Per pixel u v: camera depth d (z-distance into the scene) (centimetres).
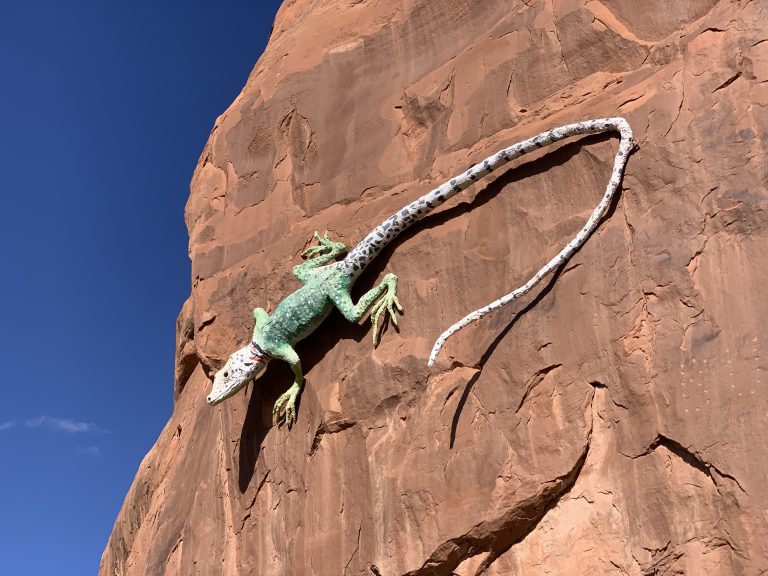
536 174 677
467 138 754
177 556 871
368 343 738
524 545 603
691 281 570
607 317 599
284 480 758
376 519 671
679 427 545
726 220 568
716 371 541
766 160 564
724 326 548
